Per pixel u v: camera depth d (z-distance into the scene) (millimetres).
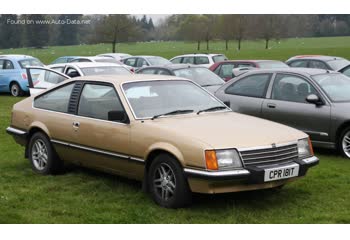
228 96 10703
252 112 10289
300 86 9867
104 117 7145
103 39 54781
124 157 6785
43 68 14070
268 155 6172
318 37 105188
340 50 65625
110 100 7148
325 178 7793
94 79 7551
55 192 7133
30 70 14258
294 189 7199
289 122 9789
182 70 15680
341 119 9164
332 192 7070
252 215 6117
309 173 8078
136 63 28391
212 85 15070
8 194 7027
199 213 6164
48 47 81250
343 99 9531
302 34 75625
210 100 7566
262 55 62531
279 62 19781
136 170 6719
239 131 6367
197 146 5961
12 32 68375
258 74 10547
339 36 104312
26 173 8211
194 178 5973
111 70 16453
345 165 8750
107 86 7285
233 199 6703
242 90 10609
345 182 7566
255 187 6078
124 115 6844
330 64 19562
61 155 7875
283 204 6535
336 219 5953
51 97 8117
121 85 7152
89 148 7281
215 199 6688
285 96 9953
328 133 9344
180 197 6168
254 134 6332
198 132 6230
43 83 13953
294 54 61875
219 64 19938
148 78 7504
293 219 5973
